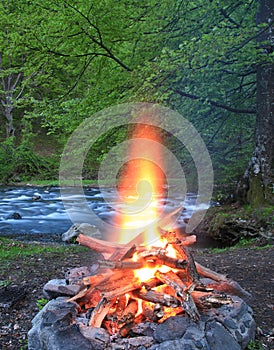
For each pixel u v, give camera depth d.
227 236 8.73
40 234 10.91
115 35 8.25
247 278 5.18
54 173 24.44
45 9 8.12
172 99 8.62
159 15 8.45
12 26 8.37
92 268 4.16
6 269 5.51
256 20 9.17
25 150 24.97
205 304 3.18
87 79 9.64
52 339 2.83
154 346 2.72
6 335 3.63
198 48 7.17
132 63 8.74
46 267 5.70
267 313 4.03
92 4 7.54
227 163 11.25
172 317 3.02
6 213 14.10
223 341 2.84
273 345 3.35
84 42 8.20
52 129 9.61
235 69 9.07
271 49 8.35
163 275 3.32
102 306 3.16
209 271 4.03
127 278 3.34
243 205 9.71
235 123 10.86
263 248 7.21
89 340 2.79
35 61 8.82
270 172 9.43
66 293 3.76
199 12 8.56
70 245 8.38
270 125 9.45
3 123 29.83
